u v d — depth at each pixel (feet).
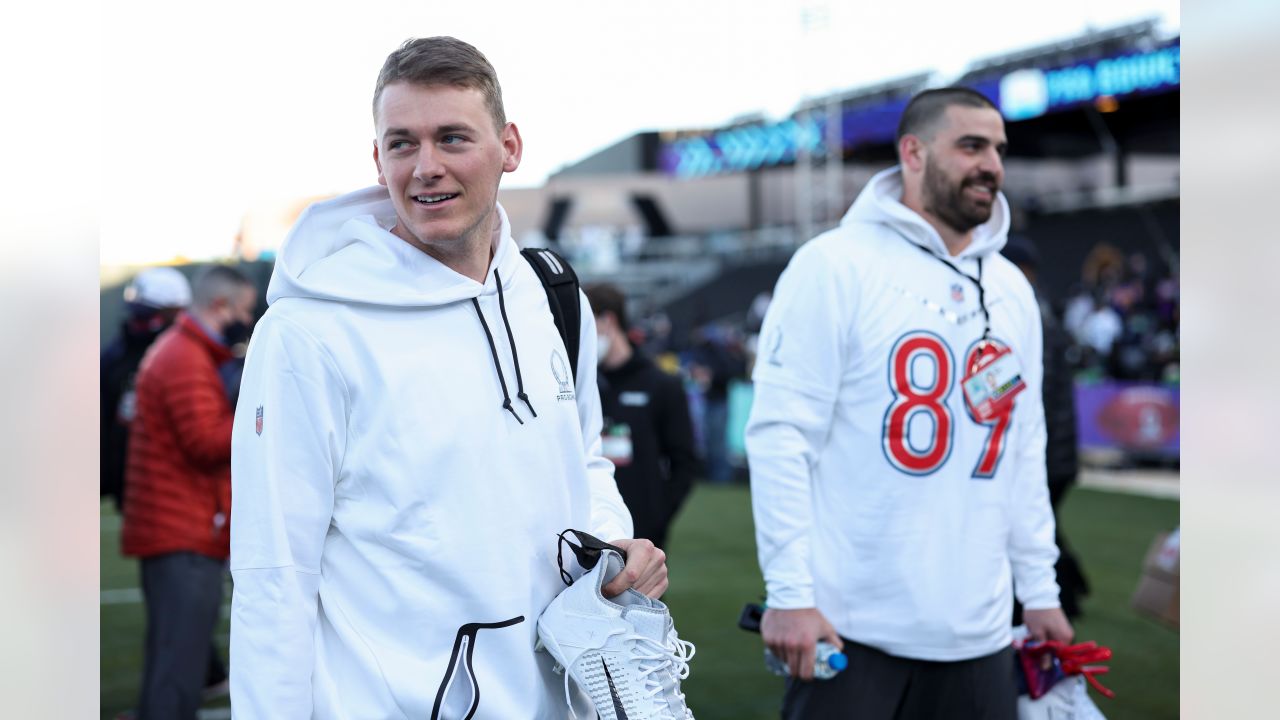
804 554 8.25
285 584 4.95
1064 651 8.68
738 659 17.02
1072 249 72.49
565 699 5.57
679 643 5.48
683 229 102.47
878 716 8.30
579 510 5.68
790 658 8.14
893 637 8.18
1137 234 70.44
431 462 5.07
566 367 5.72
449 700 5.08
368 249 5.27
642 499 13.24
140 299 14.38
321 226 5.42
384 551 5.10
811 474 8.55
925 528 8.21
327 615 5.15
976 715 8.36
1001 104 69.21
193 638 12.52
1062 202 77.10
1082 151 79.92
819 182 82.74
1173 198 69.67
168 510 12.49
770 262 91.40
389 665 5.06
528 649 5.29
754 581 23.24
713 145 91.50
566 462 5.57
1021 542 8.82
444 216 5.15
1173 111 70.08
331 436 5.06
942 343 8.34
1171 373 41.88
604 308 13.47
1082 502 33.09
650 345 68.59
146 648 12.62
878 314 8.30
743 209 100.53
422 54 5.19
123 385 14.23
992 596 8.34
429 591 5.09
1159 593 10.67
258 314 30.63
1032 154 80.18
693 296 92.58
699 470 13.93
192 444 12.39
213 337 12.71
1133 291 53.36
